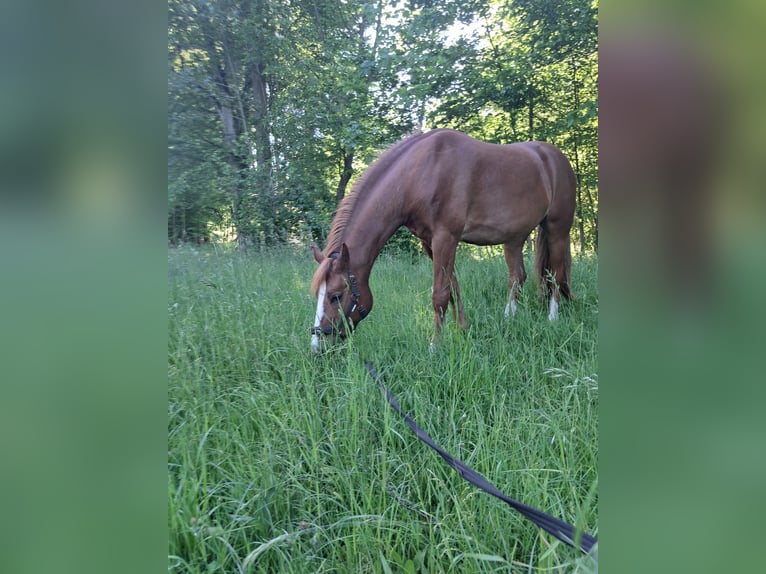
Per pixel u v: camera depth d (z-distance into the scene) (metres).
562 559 1.24
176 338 2.10
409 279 4.36
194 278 2.98
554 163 3.67
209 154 6.00
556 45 6.02
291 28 7.59
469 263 5.24
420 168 2.98
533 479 1.45
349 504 1.50
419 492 1.49
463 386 2.16
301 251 5.57
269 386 2.09
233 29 6.88
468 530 1.33
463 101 6.58
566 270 3.88
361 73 6.87
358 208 2.91
